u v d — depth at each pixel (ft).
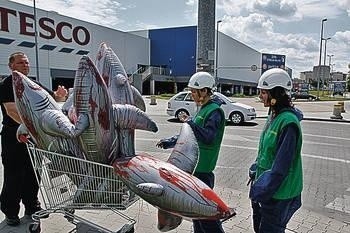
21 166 12.39
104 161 9.52
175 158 9.11
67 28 133.39
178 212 8.13
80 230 12.14
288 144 7.54
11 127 11.96
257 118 59.67
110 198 9.62
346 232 13.05
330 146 32.89
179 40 191.52
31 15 118.42
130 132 10.09
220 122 9.91
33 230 11.23
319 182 20.16
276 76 8.01
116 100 10.38
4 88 11.51
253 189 7.77
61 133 9.09
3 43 109.40
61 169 9.87
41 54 123.34
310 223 13.79
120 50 166.91
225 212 8.05
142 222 13.12
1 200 12.41
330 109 88.28
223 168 23.11
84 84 8.95
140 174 8.46
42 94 9.62
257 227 9.62
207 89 10.03
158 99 123.44
